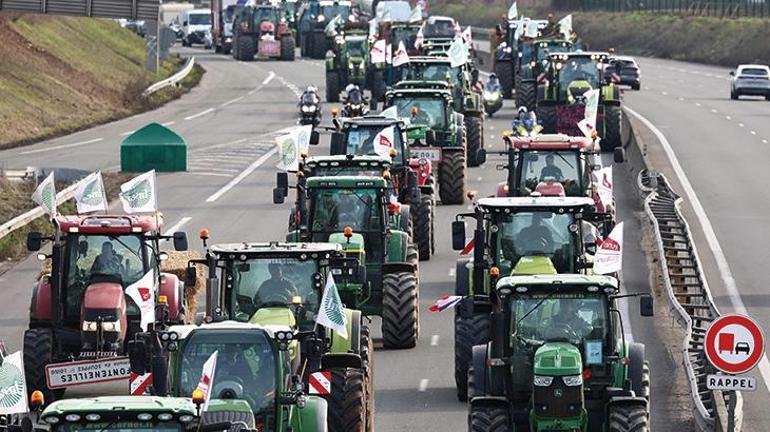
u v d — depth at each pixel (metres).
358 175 92.00
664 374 78.38
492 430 58.38
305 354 58.34
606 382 59.53
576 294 60.06
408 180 108.31
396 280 83.56
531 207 74.88
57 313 71.81
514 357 59.81
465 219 125.94
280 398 52.94
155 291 73.00
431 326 89.62
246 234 118.62
